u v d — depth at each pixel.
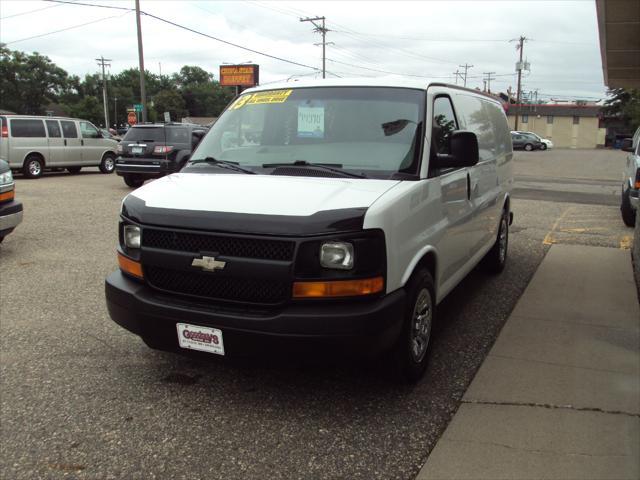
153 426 3.40
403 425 3.40
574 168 28.14
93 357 4.35
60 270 6.83
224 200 3.43
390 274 3.32
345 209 3.21
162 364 4.23
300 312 3.13
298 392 3.81
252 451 3.14
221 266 3.22
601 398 3.72
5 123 17.38
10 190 7.46
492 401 3.68
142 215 3.52
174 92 117.19
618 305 5.64
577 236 9.34
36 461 3.06
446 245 4.27
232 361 3.34
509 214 7.12
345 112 4.20
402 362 3.68
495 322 5.18
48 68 105.50
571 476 2.89
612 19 8.92
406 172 3.79
